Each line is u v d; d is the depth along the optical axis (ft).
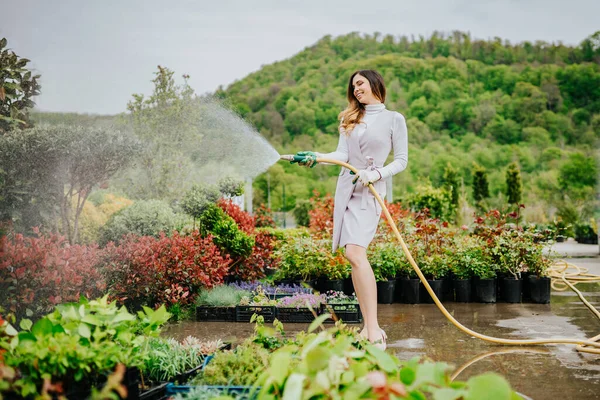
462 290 21.35
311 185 113.80
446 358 12.60
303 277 22.62
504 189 118.01
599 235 45.06
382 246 22.16
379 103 13.69
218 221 22.65
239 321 17.42
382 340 12.66
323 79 124.57
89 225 18.94
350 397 6.23
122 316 8.68
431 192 59.21
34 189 15.78
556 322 16.96
